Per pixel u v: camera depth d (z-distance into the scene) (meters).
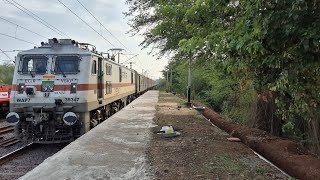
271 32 4.28
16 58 11.54
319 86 5.01
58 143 11.46
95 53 12.87
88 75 11.42
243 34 4.72
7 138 12.00
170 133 9.01
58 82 11.12
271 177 5.27
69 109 10.91
